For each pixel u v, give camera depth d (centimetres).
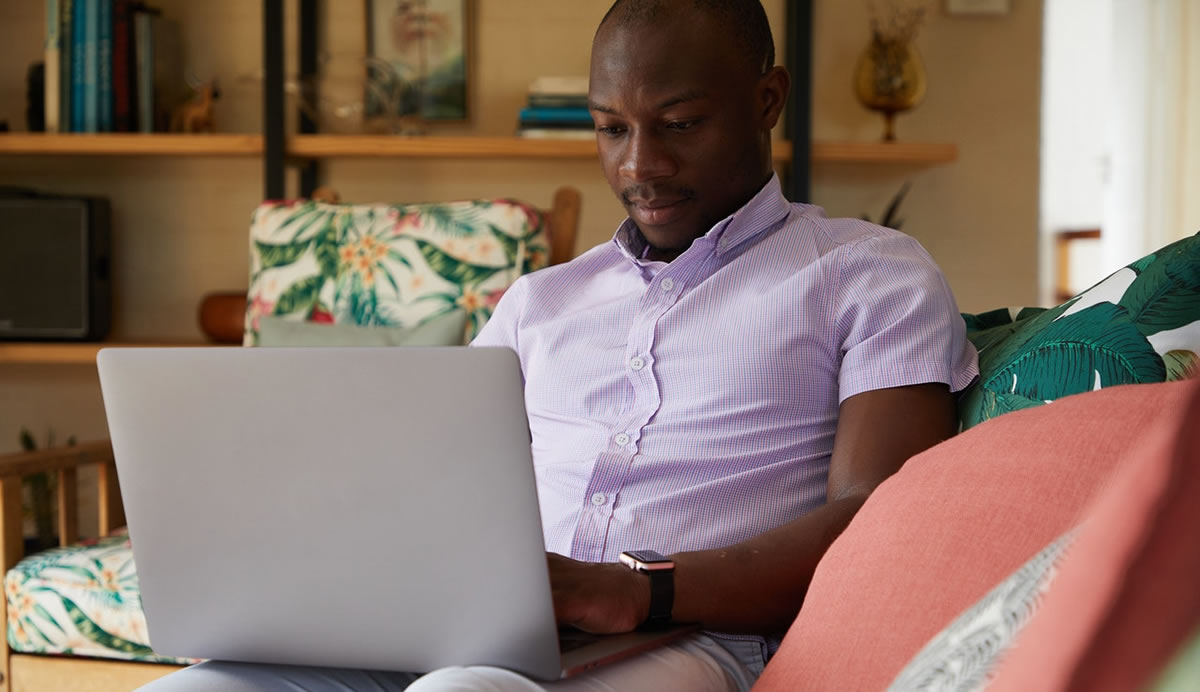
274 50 269
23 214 278
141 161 301
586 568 90
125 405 85
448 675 75
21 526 172
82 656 166
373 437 78
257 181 301
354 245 219
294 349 79
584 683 82
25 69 300
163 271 303
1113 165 435
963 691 51
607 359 119
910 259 112
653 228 123
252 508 83
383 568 81
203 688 90
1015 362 100
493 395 76
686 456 111
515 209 215
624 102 119
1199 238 92
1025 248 304
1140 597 25
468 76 298
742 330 113
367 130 281
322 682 94
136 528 88
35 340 281
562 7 299
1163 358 87
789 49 282
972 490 70
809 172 273
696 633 97
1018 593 52
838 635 72
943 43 301
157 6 296
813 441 111
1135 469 28
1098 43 573
